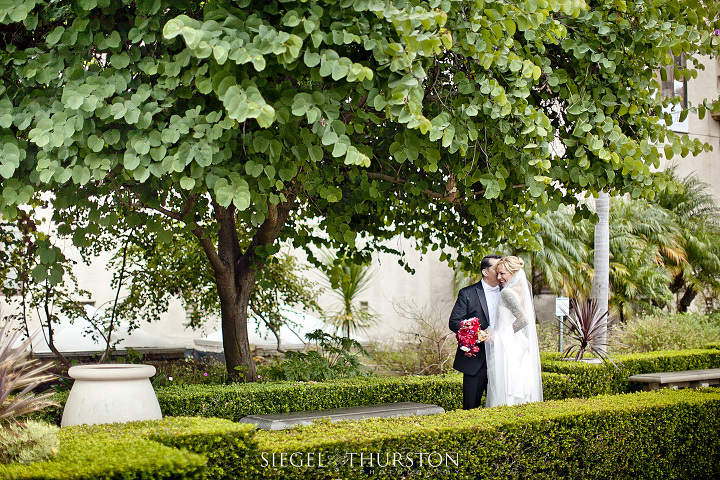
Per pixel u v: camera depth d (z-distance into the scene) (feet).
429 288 56.24
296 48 10.77
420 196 22.22
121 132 12.75
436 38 11.05
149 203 15.07
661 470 16.33
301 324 37.47
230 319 23.17
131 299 30.50
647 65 17.85
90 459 9.23
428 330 35.24
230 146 12.70
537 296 55.36
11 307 31.58
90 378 13.65
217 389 19.57
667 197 58.75
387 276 55.42
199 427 11.00
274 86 12.52
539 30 15.05
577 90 16.62
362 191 19.25
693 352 30.42
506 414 14.20
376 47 11.64
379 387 21.67
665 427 16.30
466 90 14.43
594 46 16.10
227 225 23.15
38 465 8.88
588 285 51.83
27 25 12.26
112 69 12.53
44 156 12.28
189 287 31.30
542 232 51.37
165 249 29.58
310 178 15.61
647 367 27.37
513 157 16.26
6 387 9.70
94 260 42.39
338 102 12.35
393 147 13.99
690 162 64.54
